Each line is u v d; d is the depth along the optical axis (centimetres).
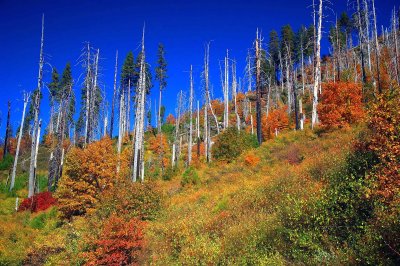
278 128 4169
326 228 895
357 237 793
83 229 1739
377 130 1036
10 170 4419
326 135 2261
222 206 1514
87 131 3944
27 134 6169
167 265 1154
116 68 5231
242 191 1586
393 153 916
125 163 3309
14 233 2000
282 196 1233
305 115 4841
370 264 710
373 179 885
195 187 2223
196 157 4144
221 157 2709
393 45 5169
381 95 1066
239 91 7312
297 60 7331
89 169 2369
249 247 987
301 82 7275
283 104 6247
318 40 2711
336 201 934
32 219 2377
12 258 1638
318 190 1058
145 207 1798
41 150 5316
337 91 2420
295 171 1456
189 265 1062
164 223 1584
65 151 4728
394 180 837
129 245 1310
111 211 1769
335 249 824
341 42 6906
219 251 1054
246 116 6059
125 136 5709
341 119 2328
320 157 1468
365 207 884
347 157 1177
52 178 3466
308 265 812
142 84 3350
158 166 4309
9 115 5134
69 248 1559
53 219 2345
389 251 710
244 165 2320
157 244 1346
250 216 1202
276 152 2352
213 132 5844
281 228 982
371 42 5622
